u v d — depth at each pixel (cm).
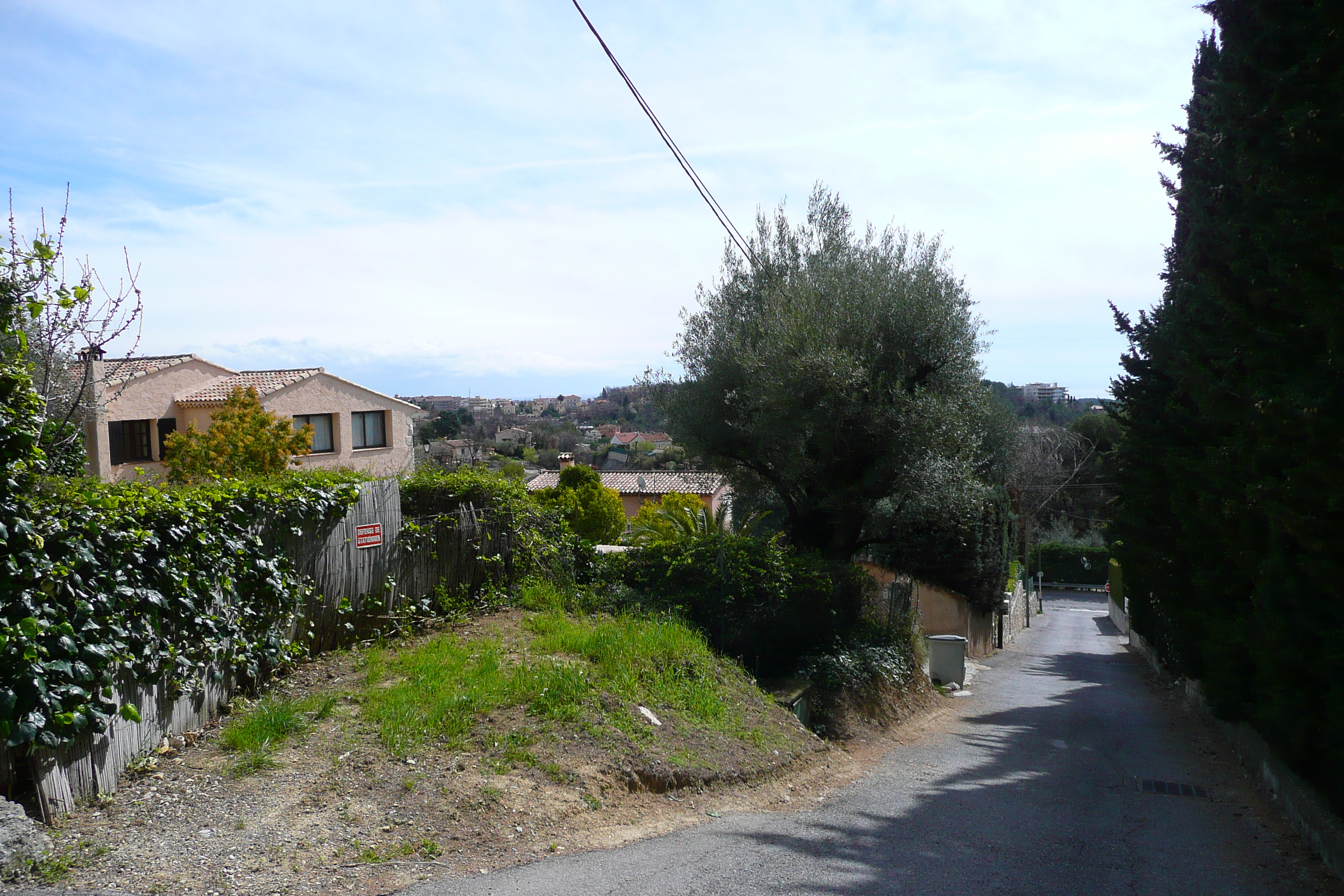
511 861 475
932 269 1438
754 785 713
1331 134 545
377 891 418
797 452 1333
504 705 684
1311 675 629
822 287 1396
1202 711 1259
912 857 545
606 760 632
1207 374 788
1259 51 658
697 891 450
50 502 489
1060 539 6175
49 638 454
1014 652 2805
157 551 557
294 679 720
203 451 1912
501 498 1104
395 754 570
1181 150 1177
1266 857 607
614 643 866
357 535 840
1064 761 955
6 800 416
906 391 1345
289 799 499
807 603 1215
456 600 988
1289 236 586
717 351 1478
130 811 468
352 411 2977
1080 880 518
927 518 1459
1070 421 6038
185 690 579
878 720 1160
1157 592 1224
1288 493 577
